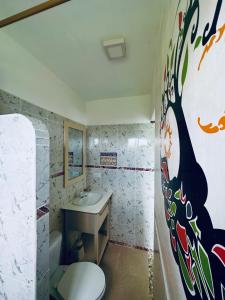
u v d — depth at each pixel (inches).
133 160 92.4
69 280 49.8
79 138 91.0
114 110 96.3
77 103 89.3
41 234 30.0
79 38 46.4
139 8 36.3
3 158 29.9
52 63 59.6
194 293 12.6
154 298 50.8
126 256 84.6
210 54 10.1
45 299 31.0
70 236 75.7
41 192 29.9
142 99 91.8
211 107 9.9
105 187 97.0
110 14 38.1
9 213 29.8
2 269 30.5
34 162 28.5
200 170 11.5
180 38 17.7
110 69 64.1
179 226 17.3
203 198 11.0
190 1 14.3
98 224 71.1
